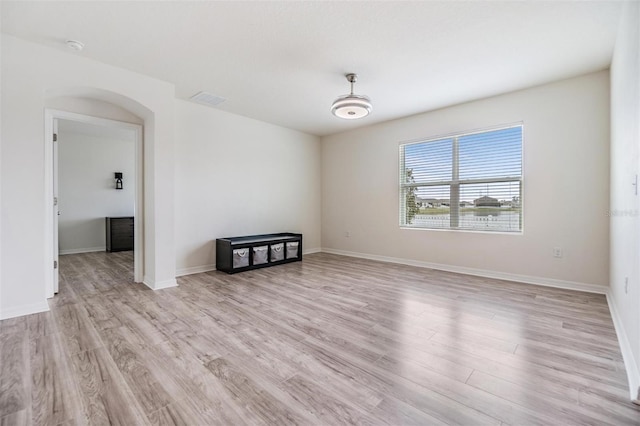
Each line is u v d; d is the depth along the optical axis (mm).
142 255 3705
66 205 5980
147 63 3014
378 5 2137
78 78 2844
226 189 4609
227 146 4605
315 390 1582
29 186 2604
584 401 1483
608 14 2205
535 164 3609
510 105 3766
